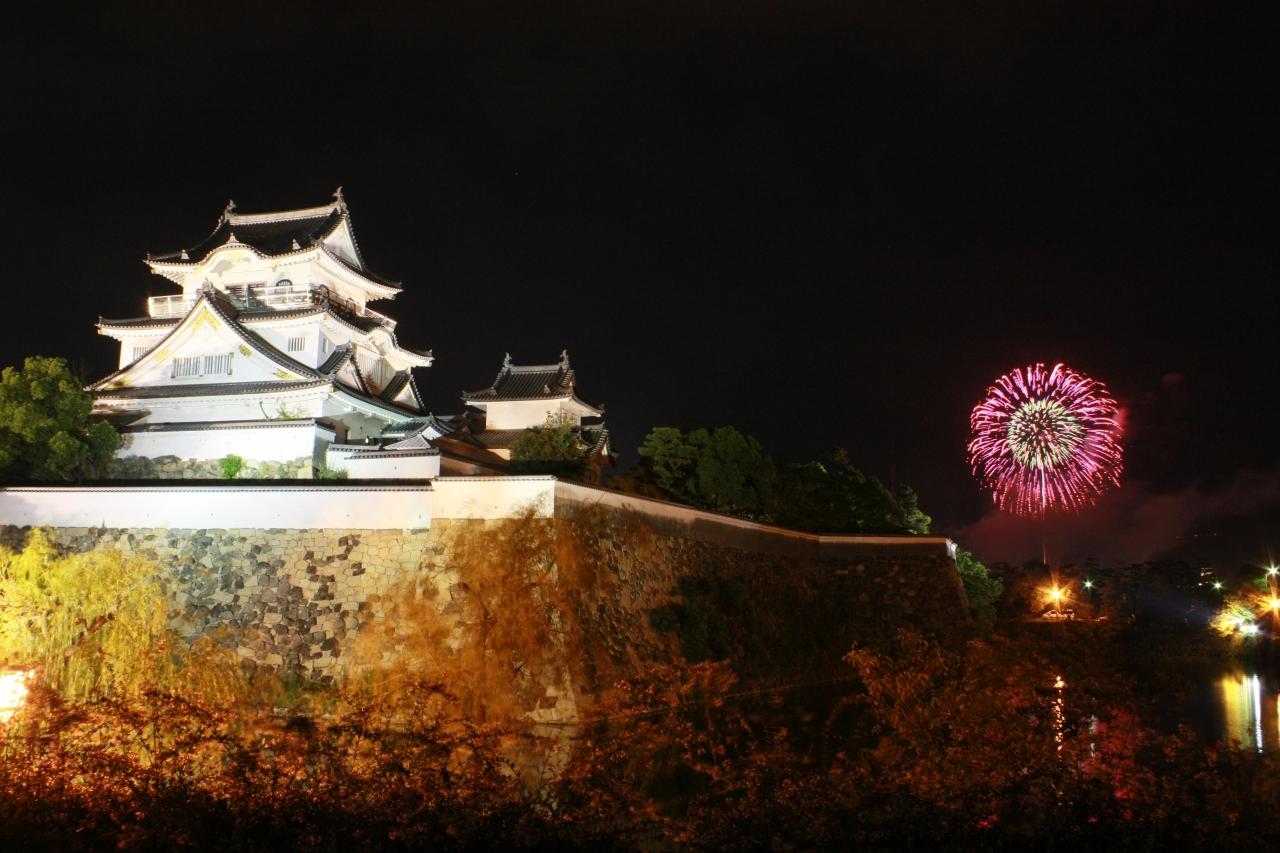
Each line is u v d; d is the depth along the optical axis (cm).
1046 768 1507
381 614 3469
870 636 4897
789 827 1479
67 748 1555
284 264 6312
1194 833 1420
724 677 2006
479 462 4888
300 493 3753
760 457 5431
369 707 1677
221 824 1427
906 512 6669
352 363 5759
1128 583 7725
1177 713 3234
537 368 6769
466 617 3334
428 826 1421
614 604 3641
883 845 1427
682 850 1521
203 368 5619
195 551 3775
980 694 1645
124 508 3909
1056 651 2097
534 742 2464
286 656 3472
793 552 5006
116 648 2548
